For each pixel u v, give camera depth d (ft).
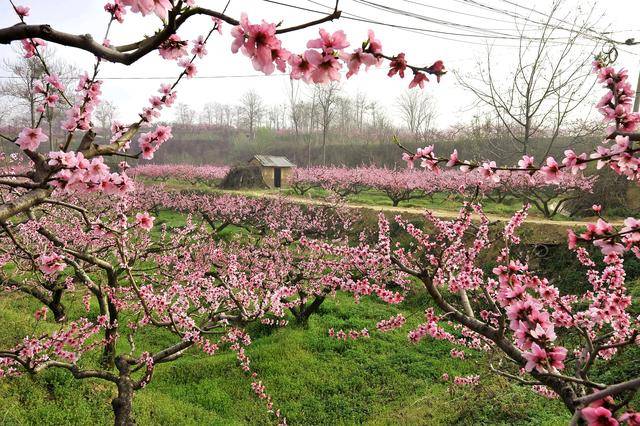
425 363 35.01
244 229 77.82
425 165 12.42
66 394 26.84
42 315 29.84
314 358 36.32
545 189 84.74
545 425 23.02
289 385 32.35
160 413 26.94
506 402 26.27
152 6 5.68
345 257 24.07
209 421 27.02
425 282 15.67
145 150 11.82
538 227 49.73
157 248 32.71
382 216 18.28
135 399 27.96
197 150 257.34
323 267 41.75
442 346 37.60
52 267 13.61
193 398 30.35
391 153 172.65
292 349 37.47
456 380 28.40
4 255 31.60
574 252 44.21
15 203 8.04
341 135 232.73
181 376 33.35
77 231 38.32
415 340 16.97
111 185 9.20
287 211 80.48
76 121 10.37
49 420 24.03
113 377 20.17
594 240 9.42
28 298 42.70
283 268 43.93
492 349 17.11
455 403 27.78
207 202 92.68
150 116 11.89
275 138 239.91
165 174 177.78
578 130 61.87
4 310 36.76
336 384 32.55
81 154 8.71
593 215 60.03
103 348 33.71
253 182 130.11
